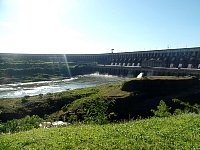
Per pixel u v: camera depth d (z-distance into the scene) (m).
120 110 69.69
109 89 92.38
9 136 20.67
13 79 191.12
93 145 16.22
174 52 189.25
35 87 155.25
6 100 84.62
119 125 21.98
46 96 86.69
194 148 15.20
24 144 17.62
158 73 171.38
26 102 79.00
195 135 17.95
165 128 19.98
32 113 73.12
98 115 27.69
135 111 70.31
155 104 74.50
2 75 199.75
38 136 19.69
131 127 20.70
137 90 82.81
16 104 77.00
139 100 76.25
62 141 17.64
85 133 19.45
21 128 31.19
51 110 76.56
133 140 16.84
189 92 86.56
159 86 85.12
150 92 81.94
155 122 22.53
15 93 130.62
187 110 36.12
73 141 17.41
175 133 18.45
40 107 76.12
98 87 103.50
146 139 17.09
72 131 20.64
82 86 156.88
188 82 91.69
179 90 87.44
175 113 34.72
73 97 85.25
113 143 16.44
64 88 148.88
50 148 16.14
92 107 29.20
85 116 28.80
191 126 20.55
